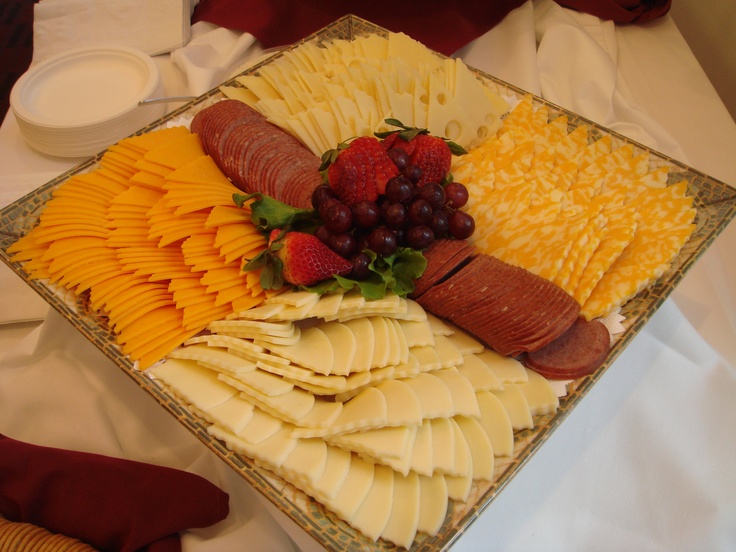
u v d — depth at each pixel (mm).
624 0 746
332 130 546
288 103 589
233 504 443
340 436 381
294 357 411
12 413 506
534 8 757
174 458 489
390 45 632
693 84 703
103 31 759
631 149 541
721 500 404
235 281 454
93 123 615
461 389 405
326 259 428
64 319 525
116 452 489
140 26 759
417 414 375
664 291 460
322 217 439
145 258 481
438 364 415
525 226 479
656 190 510
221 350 433
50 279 496
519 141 556
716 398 449
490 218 491
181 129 589
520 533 400
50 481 428
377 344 419
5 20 1025
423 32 722
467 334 454
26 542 406
